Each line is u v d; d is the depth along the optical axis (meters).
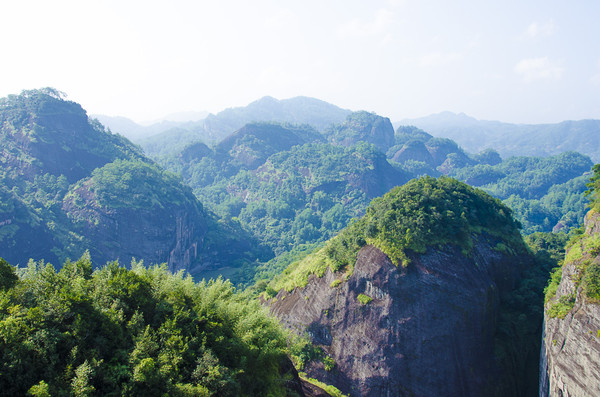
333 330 53.22
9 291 17.56
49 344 15.45
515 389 45.69
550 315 36.78
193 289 23.58
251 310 26.58
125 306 19.16
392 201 54.78
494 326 48.88
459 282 47.94
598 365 28.09
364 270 52.19
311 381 39.88
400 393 46.66
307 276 61.62
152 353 17.69
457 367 46.38
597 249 33.97
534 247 62.56
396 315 48.53
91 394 14.95
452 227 51.34
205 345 20.11
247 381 21.16
